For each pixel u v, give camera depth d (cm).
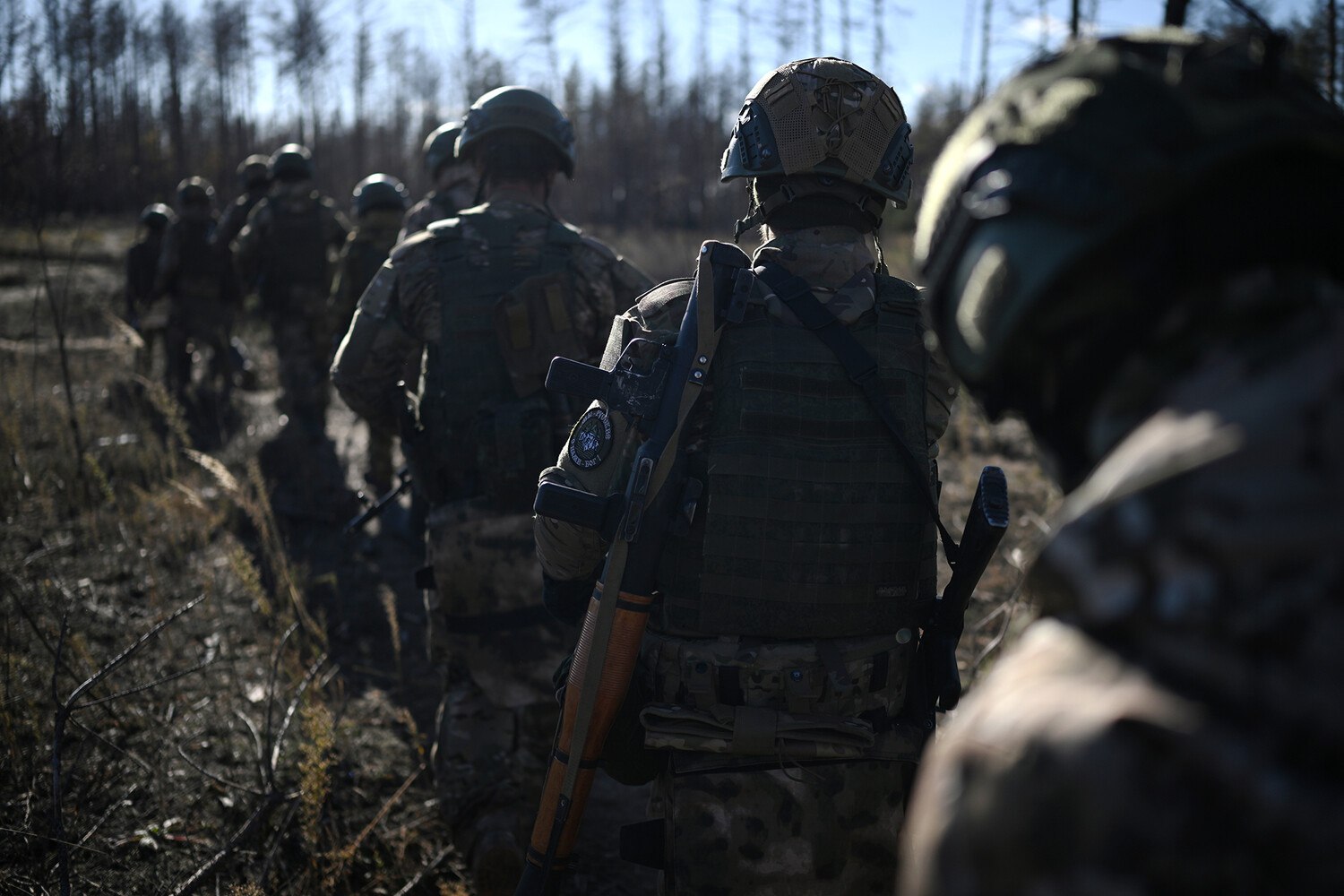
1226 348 53
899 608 142
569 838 144
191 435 611
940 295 65
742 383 137
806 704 138
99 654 311
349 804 254
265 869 203
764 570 135
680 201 1956
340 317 498
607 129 2786
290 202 616
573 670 142
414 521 415
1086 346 57
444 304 225
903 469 141
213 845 229
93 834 228
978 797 49
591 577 162
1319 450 47
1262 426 48
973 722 52
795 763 137
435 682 331
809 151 143
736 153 152
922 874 51
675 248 1479
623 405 142
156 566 388
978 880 48
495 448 213
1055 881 46
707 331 139
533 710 216
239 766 259
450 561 216
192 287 702
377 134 3372
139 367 621
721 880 136
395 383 238
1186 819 44
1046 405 61
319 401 629
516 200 238
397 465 556
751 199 156
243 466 538
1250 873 43
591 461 147
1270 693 45
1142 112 55
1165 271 54
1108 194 54
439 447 224
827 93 145
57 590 347
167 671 308
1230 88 55
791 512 135
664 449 138
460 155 250
